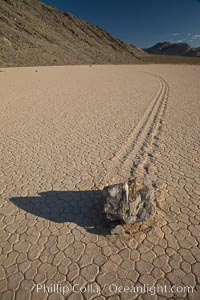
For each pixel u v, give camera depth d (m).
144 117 7.67
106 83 16.80
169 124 6.86
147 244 2.59
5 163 4.61
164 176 4.02
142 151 5.07
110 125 6.92
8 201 3.45
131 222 2.63
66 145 5.48
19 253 2.55
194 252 2.48
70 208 3.26
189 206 3.21
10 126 6.94
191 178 3.92
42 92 12.82
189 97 10.72
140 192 2.67
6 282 2.26
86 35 95.19
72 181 3.95
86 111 8.59
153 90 13.10
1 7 69.06
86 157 4.84
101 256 2.47
